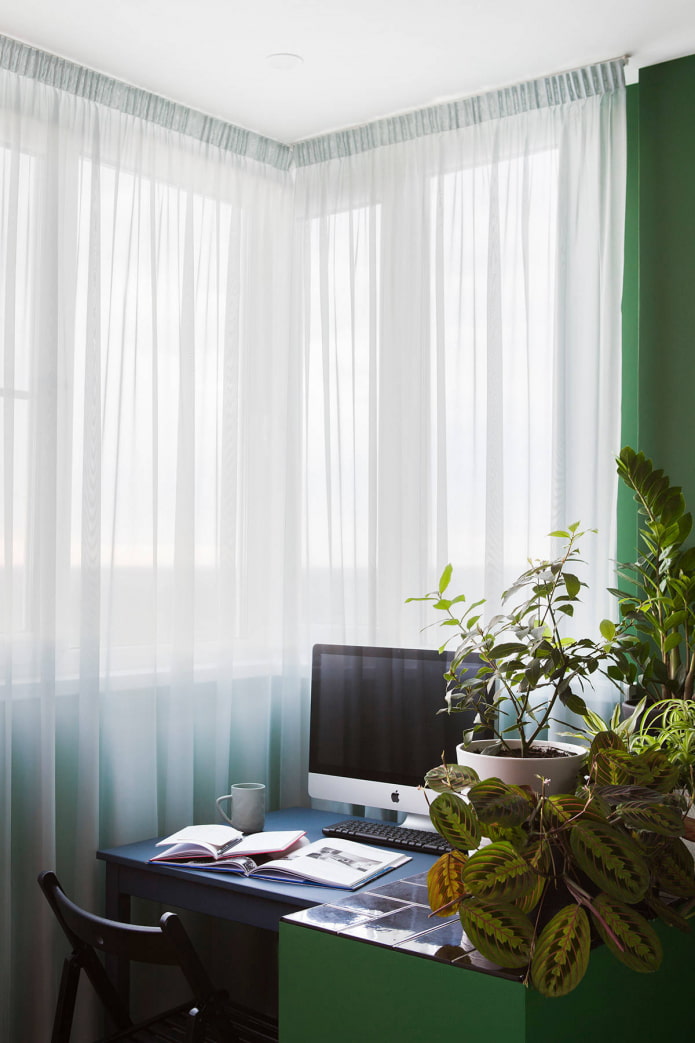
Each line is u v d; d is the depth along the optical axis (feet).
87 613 8.72
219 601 10.02
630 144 9.40
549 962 4.77
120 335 9.20
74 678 8.76
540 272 9.43
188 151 9.95
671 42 8.70
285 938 5.81
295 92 9.64
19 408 8.41
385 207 10.28
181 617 9.52
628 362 9.40
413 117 10.12
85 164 9.01
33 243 8.57
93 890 8.60
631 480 8.32
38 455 8.43
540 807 5.27
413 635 9.93
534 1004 4.86
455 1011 5.03
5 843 8.05
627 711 8.29
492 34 8.52
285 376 10.84
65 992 7.40
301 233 10.87
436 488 9.84
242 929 9.80
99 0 7.93
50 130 8.68
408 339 10.12
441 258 9.86
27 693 8.32
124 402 9.18
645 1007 5.91
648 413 9.10
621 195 9.01
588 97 9.18
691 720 6.73
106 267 9.16
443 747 8.31
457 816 5.23
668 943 6.15
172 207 9.76
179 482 9.60
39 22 8.25
